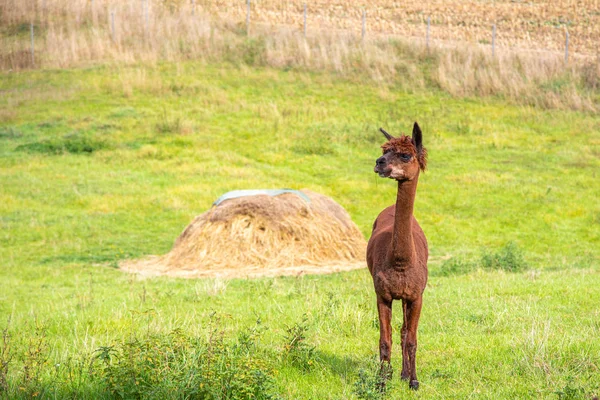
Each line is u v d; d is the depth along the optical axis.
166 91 81.69
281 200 42.84
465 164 63.34
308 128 71.88
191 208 53.03
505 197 55.53
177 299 29.45
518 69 85.44
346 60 90.06
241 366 16.48
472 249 45.16
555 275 33.88
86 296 30.64
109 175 60.22
